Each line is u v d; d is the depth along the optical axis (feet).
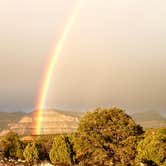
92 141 286.46
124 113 293.43
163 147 224.12
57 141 337.52
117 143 283.59
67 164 331.57
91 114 292.81
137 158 253.24
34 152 407.64
